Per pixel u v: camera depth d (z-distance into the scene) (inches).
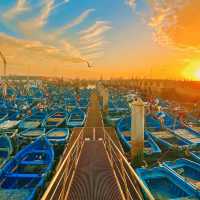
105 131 973.8
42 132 948.6
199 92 2443.4
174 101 2237.9
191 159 743.1
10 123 1133.7
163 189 511.8
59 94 2741.1
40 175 507.8
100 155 554.6
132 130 657.6
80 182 389.4
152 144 816.3
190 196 447.5
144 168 566.9
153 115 1279.5
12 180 507.5
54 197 421.4
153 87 3112.7
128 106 1658.5
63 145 803.4
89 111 1621.6
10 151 702.5
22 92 2655.0
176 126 1108.5
